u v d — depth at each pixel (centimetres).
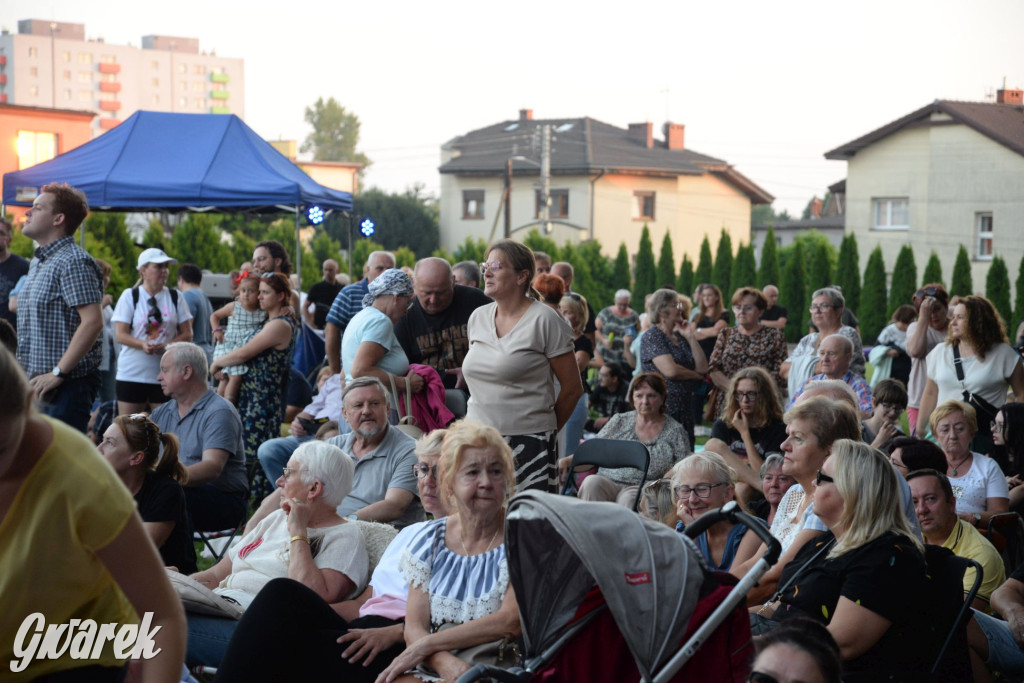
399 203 4700
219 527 588
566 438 782
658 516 529
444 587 360
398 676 341
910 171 3359
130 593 230
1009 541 503
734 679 276
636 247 4347
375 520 505
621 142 4656
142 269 833
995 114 3281
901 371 1191
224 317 1175
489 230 4553
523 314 507
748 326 859
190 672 402
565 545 292
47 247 601
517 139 4728
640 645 269
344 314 821
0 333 549
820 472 362
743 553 432
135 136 1151
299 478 414
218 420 586
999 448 588
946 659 348
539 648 299
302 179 1195
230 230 4041
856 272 2806
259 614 345
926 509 450
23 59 12644
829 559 351
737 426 625
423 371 602
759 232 5334
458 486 361
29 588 224
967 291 2678
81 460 220
